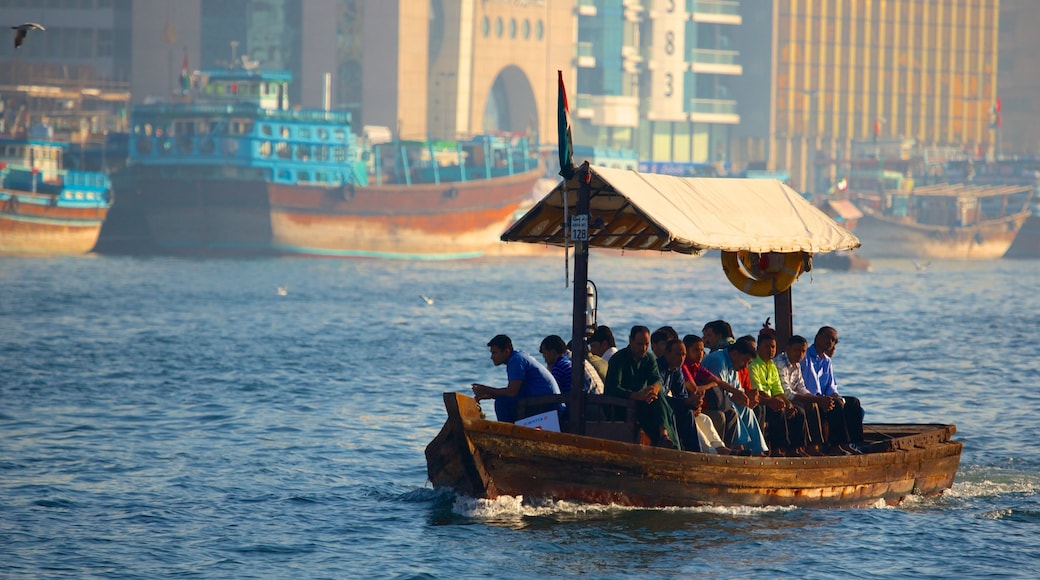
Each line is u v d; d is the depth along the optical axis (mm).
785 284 73625
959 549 62125
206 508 71062
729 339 72875
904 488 73125
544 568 58281
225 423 103812
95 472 81438
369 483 78188
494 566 58625
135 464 84375
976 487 77562
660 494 66125
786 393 71375
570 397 66438
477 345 182125
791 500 68750
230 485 77375
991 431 99812
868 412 112500
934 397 122188
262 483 78062
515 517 65688
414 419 106938
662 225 62906
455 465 65438
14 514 69188
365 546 62406
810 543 62531
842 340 188500
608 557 59719
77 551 61812
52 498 73188
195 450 90125
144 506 71438
